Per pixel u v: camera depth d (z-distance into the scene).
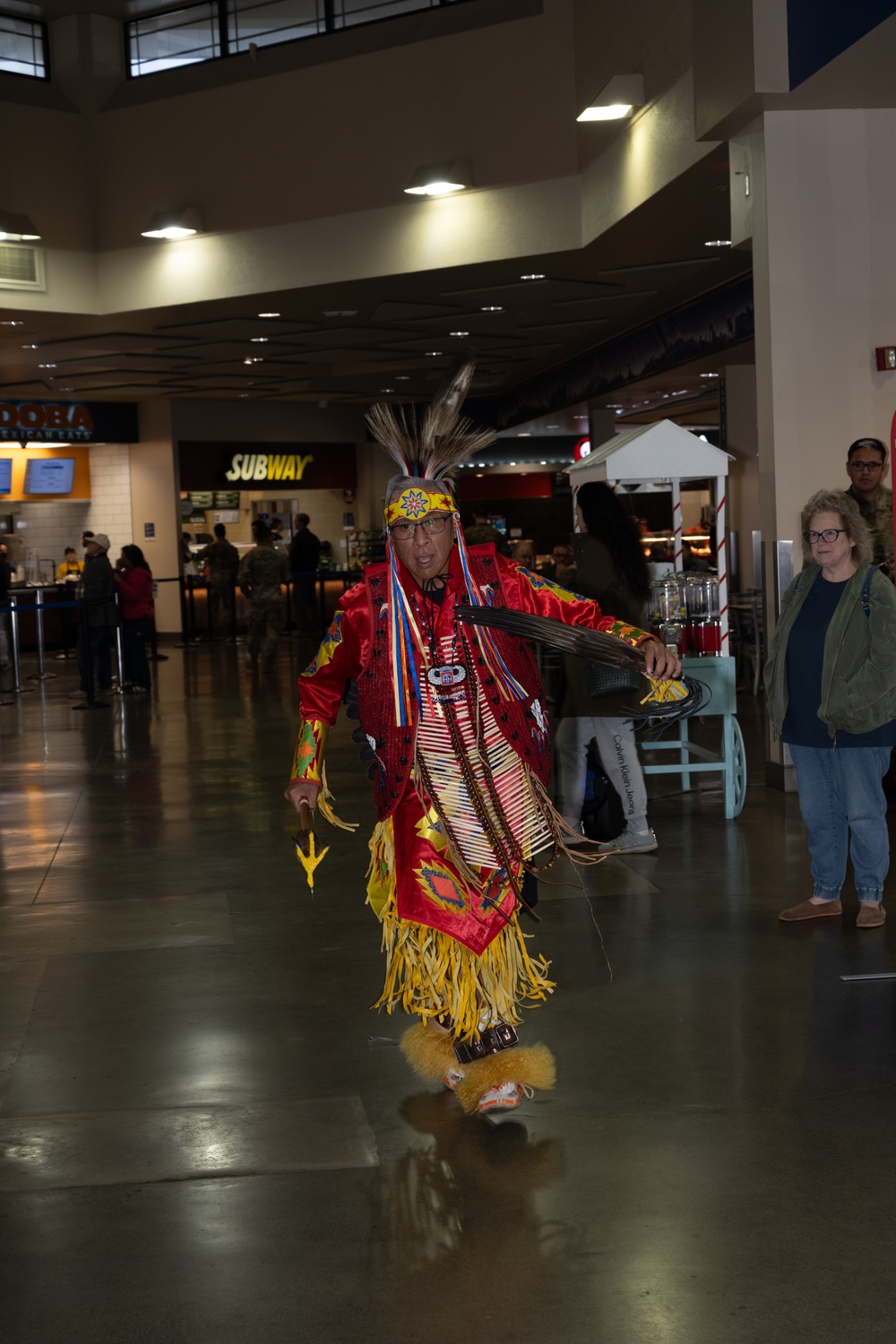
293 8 12.65
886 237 7.17
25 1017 4.05
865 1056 3.53
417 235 12.06
